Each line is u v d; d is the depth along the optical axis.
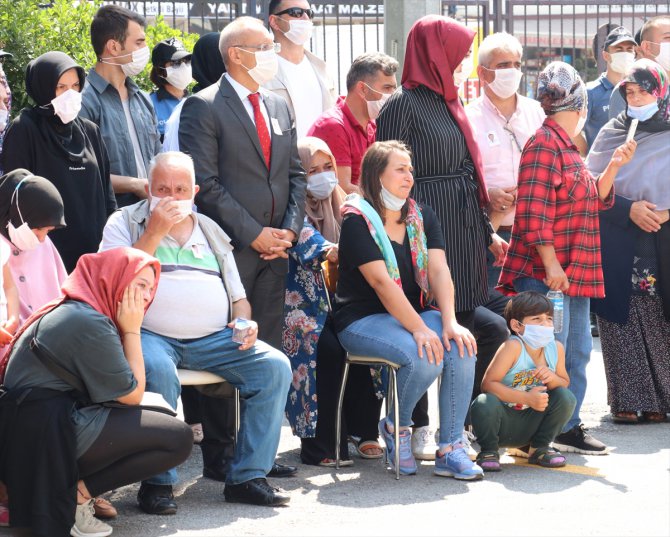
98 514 5.37
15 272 5.53
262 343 5.84
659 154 7.48
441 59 6.80
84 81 6.39
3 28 8.95
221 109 6.34
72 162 6.33
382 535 5.10
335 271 6.77
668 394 7.50
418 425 6.70
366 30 13.27
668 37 8.38
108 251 5.18
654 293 7.50
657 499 5.68
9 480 4.89
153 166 5.76
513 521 5.31
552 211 6.76
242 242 6.22
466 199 6.83
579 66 14.38
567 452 6.81
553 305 6.52
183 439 5.14
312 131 7.42
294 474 6.29
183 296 5.74
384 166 6.32
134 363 5.11
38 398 4.90
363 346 6.25
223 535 5.12
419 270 6.41
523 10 13.68
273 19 8.18
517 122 7.51
